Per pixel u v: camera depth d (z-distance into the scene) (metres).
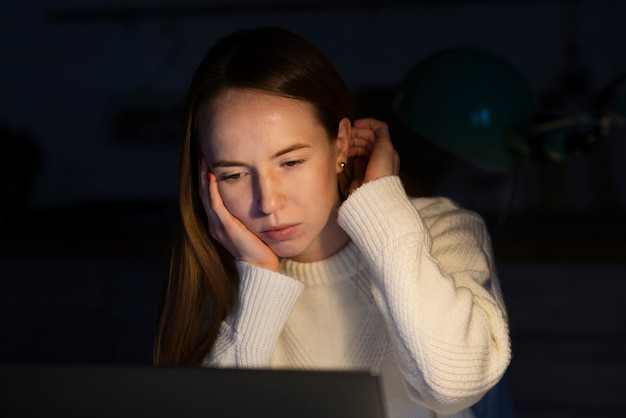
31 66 4.80
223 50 1.34
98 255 3.64
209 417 0.89
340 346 1.48
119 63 4.72
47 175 4.81
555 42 4.43
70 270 3.70
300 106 1.31
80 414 0.91
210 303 1.55
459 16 4.48
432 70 1.87
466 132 1.85
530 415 3.34
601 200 4.19
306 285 1.49
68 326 3.72
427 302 1.28
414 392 1.32
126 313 3.67
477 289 1.36
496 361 1.31
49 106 4.80
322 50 4.61
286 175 1.33
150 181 4.72
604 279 3.28
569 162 4.20
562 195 4.17
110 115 4.73
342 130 1.43
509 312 3.36
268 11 4.62
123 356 3.68
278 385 0.87
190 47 4.69
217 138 1.32
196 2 4.64
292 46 1.34
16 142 4.09
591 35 4.41
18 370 0.92
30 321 3.76
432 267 1.31
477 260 1.45
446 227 1.50
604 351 3.29
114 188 4.77
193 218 1.49
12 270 3.76
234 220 1.42
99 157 4.78
